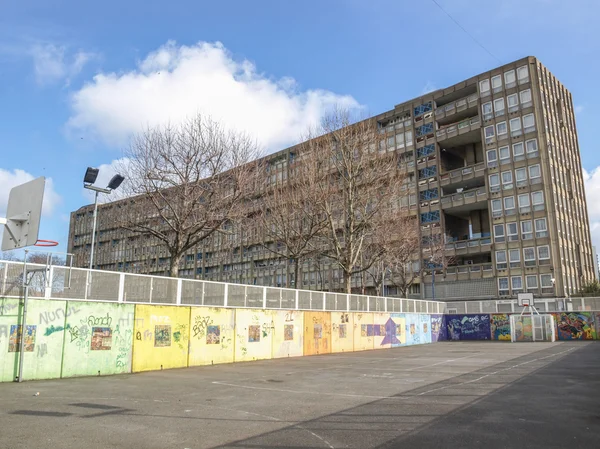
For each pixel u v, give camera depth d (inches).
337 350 1090.7
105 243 2987.2
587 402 383.2
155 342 693.9
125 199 977.5
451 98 2522.1
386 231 1428.4
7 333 532.4
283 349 934.4
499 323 1652.3
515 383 504.4
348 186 1269.7
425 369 672.4
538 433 277.1
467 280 2235.5
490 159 2253.9
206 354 771.4
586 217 2407.7
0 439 261.9
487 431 282.4
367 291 2603.3
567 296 2000.5
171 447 251.1
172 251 943.7
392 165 1326.3
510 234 2138.3
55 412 343.0
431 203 2426.2
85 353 605.0
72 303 597.3
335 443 258.1
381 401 395.9
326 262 2763.3
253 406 374.0
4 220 376.5
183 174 965.8
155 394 440.1
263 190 1143.6
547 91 2261.3
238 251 3248.0
